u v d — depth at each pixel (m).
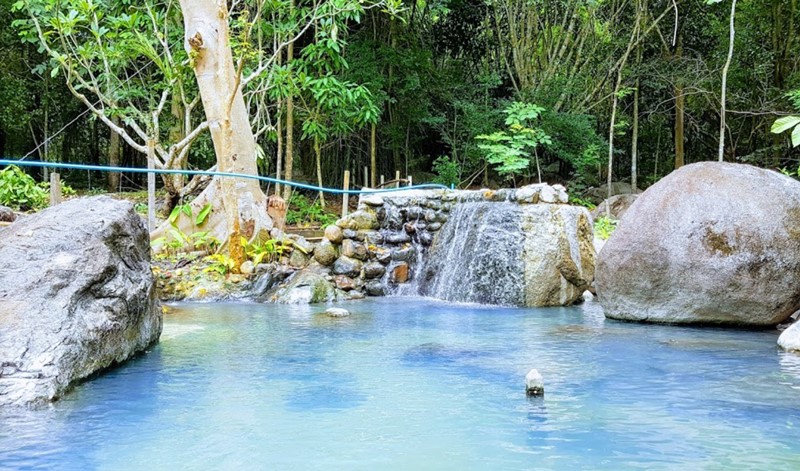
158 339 5.26
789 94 14.08
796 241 5.72
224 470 2.51
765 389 3.71
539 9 19.39
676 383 3.87
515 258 7.73
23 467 2.55
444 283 8.47
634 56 19.05
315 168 18.06
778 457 2.61
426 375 4.09
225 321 6.37
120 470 2.52
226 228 9.28
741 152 19.95
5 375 3.42
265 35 12.77
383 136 18.50
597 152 17.84
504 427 3.03
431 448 2.75
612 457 2.62
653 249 6.16
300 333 5.66
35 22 10.60
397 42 17.75
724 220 5.90
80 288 4.01
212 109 9.14
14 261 4.02
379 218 9.16
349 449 2.74
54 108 19.69
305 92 15.07
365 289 8.70
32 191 10.24
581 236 8.00
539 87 18.19
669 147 22.41
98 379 3.98
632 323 6.29
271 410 3.32
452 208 8.86
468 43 20.95
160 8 13.34
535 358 4.62
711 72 17.16
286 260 8.88
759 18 17.45
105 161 23.28
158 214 12.24
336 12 10.44
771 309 5.73
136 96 12.69
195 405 3.41
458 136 18.91
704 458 2.61
